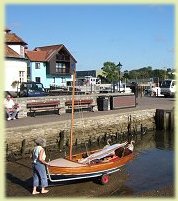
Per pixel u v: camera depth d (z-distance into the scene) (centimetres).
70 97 2717
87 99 2819
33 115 2456
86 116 2459
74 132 2261
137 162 1912
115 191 1426
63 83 6688
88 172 1462
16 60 4384
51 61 6431
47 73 6450
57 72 6575
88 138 2366
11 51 4384
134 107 3141
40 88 3500
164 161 1945
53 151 2089
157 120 3027
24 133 1964
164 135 2816
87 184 1495
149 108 3066
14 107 2317
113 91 4272
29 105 2428
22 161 1825
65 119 2283
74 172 1426
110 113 2667
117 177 1616
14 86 4225
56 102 2572
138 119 2870
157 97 4644
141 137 2730
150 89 4897
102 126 2492
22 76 4462
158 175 1667
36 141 1349
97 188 1452
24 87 3428
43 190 1358
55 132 2134
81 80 5941
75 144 2264
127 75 9262
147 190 1448
